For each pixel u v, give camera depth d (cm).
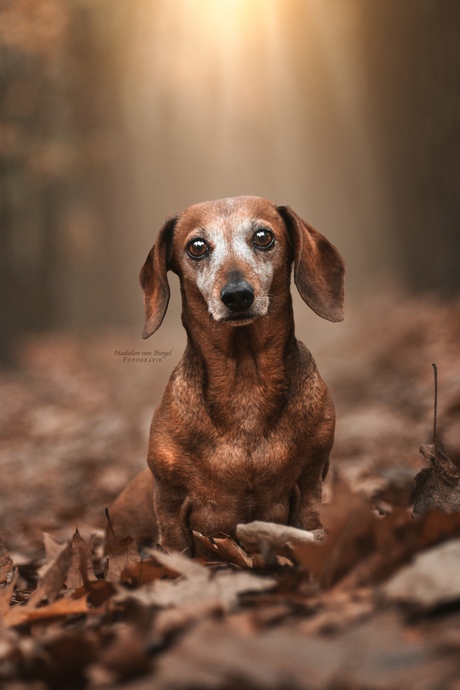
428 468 318
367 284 2584
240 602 230
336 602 217
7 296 1736
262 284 349
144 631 198
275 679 169
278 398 348
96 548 470
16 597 328
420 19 1702
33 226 2412
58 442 978
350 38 2230
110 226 2812
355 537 239
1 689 197
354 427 763
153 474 365
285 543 286
